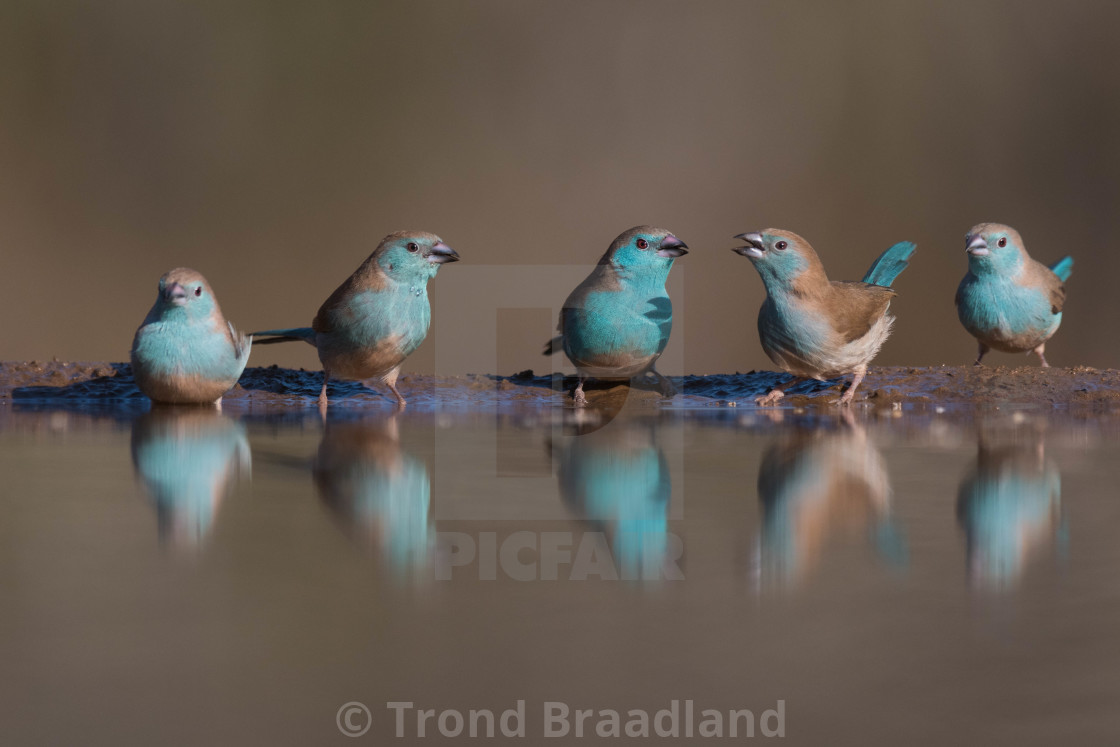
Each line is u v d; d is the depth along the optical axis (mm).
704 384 15859
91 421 12883
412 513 8172
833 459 10375
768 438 11742
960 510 8211
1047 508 8258
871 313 13711
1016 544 7203
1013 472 9648
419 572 6590
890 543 7230
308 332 14531
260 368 16578
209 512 8180
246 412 13820
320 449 10984
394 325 13633
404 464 10203
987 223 15086
